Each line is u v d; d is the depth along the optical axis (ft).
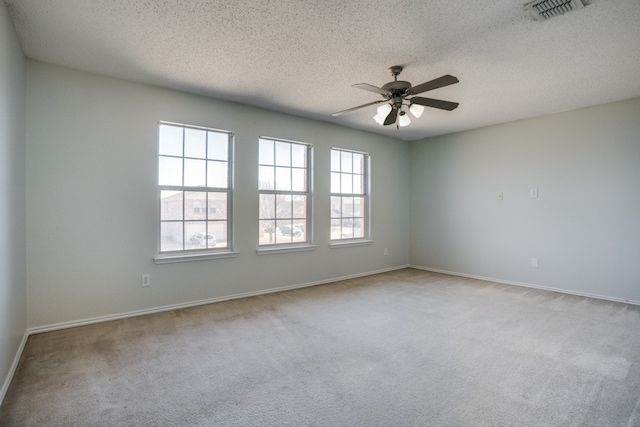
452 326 10.23
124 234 10.90
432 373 7.37
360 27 7.83
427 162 19.76
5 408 6.03
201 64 9.84
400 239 20.21
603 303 12.76
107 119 10.60
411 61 9.59
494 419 5.78
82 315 10.20
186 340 9.13
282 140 14.79
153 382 6.97
